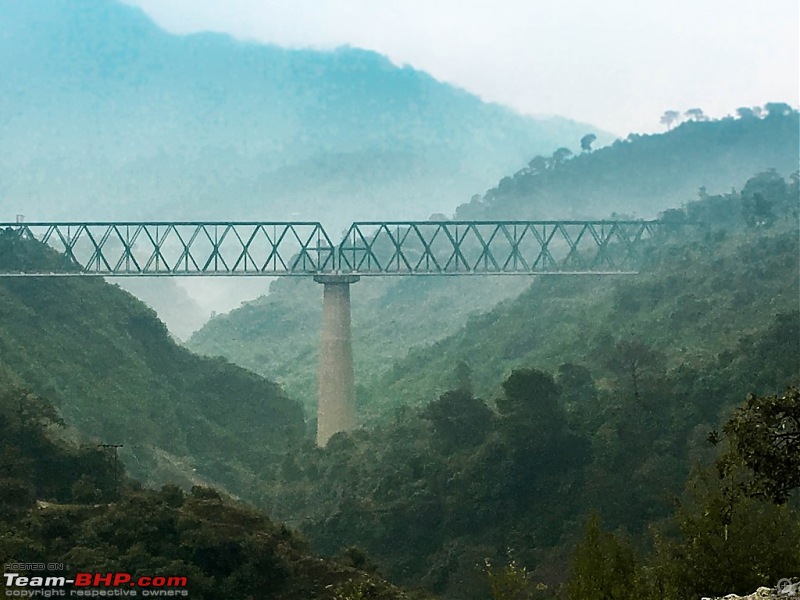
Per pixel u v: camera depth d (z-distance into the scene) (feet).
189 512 329.11
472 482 457.27
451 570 426.10
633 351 531.91
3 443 374.02
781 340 481.87
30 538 296.30
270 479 592.60
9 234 654.53
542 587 295.07
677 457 438.40
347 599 269.64
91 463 387.34
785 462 148.25
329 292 594.65
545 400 470.39
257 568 306.96
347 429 599.57
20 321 637.71
